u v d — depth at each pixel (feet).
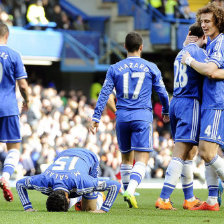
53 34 200.23
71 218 61.72
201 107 72.54
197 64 70.85
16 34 194.39
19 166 154.81
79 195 66.74
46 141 161.89
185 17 214.90
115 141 164.04
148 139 76.28
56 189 65.62
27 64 209.26
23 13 207.10
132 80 76.38
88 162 68.28
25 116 164.35
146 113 76.38
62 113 179.22
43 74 214.69
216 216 67.56
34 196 96.99
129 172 82.43
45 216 63.00
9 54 78.28
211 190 74.23
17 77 78.69
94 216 63.98
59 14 207.92
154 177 172.45
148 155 77.10
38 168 157.89
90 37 207.31
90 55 205.46
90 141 165.58
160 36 207.00
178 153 73.51
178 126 73.61
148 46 211.41
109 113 189.37
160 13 215.31
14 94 79.20
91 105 199.11
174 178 73.51
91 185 65.98
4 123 78.43
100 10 221.05
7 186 75.41
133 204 73.56
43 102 176.24
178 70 73.97
